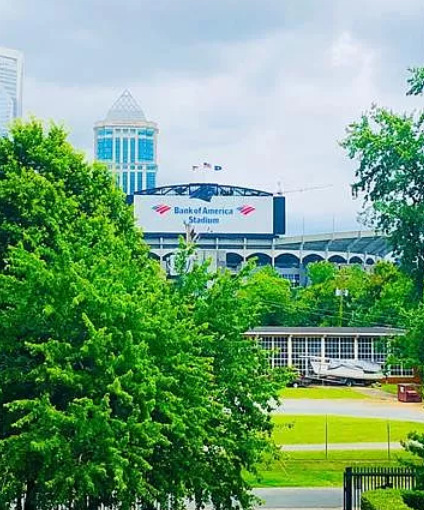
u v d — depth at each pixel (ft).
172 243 583.17
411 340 145.07
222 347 90.63
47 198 111.55
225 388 89.10
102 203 127.03
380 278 393.91
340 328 335.88
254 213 585.22
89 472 69.41
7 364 80.79
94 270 79.10
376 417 220.84
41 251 84.23
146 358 75.10
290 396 279.08
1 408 81.25
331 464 149.18
